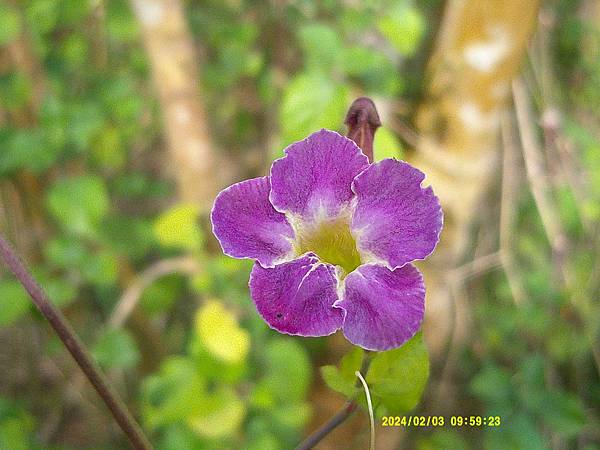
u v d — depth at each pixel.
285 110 0.16
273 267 0.10
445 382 0.26
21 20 0.23
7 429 0.21
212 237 0.22
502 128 0.24
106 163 0.28
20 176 0.23
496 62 0.19
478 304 0.30
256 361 0.20
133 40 0.29
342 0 0.24
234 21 0.29
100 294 0.26
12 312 0.20
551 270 0.29
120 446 0.27
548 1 0.28
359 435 0.23
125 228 0.24
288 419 0.20
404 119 0.21
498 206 0.28
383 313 0.10
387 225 0.10
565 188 0.29
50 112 0.22
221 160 0.30
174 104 0.22
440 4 0.22
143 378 0.26
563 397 0.22
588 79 0.32
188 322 0.29
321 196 0.10
